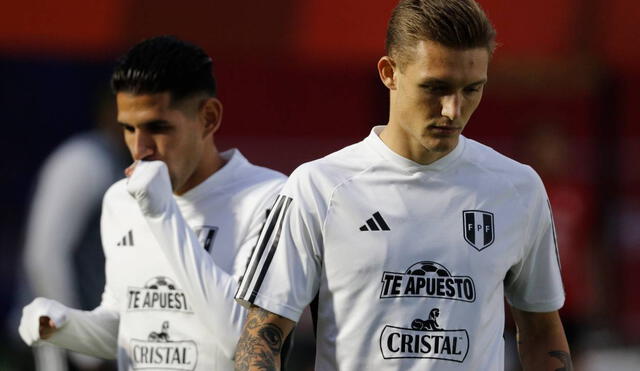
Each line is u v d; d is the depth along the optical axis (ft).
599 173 131.13
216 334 39.32
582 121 136.26
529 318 39.04
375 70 130.31
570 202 85.92
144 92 40.91
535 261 38.01
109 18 105.29
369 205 35.94
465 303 35.78
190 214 42.45
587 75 134.51
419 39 33.76
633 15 108.88
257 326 35.86
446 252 35.91
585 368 99.35
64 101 118.73
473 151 36.94
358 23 106.93
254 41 107.24
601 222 112.57
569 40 108.58
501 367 36.81
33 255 67.15
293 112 130.62
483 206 36.50
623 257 123.54
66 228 66.59
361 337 35.47
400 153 36.14
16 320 77.05
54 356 67.00
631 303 121.70
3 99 118.21
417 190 36.24
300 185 36.19
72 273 66.64
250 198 42.29
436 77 33.50
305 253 35.86
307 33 107.45
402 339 35.35
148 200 39.70
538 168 86.79
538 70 135.23
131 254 42.34
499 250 36.42
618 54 108.99
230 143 129.59
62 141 118.62
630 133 135.44
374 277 35.58
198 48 42.96
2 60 117.70
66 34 105.29
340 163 36.47
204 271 39.40
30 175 118.01
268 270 35.94
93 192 67.05
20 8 105.29
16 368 78.79
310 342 100.58
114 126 68.90
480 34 33.76
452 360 35.47
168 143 41.32
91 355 44.37
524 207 36.99
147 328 41.65
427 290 35.60
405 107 34.53
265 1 107.34
